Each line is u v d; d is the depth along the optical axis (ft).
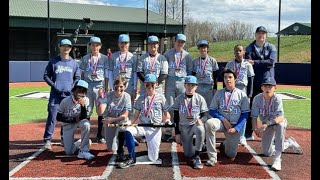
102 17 105.70
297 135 24.85
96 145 21.86
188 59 23.24
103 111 20.04
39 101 42.83
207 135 17.78
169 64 23.09
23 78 68.95
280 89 57.31
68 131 19.40
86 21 87.04
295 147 20.04
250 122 22.93
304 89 57.31
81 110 19.12
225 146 18.98
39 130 26.58
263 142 19.45
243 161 18.60
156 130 18.47
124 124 18.37
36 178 15.79
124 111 19.04
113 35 110.63
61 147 21.45
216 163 18.19
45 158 19.07
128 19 107.76
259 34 22.43
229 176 16.14
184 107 18.61
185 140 18.88
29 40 101.65
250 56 22.84
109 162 18.35
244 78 21.89
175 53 23.09
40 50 102.94
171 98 23.06
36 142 22.85
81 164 17.99
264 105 18.58
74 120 19.19
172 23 109.70
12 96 47.65
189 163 18.21
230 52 144.46
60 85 20.61
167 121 18.62
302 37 150.41
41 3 106.63
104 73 22.94
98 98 22.29
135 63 23.18
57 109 20.70
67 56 21.07
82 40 80.64
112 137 19.56
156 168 17.43
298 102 42.16
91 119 30.96
